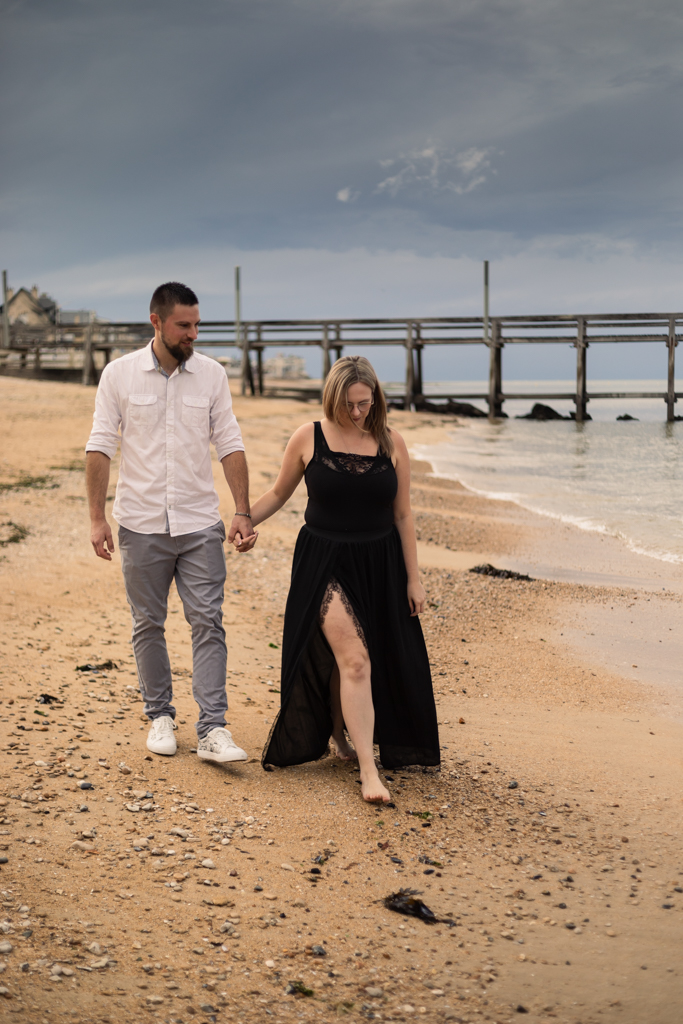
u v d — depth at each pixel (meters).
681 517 12.32
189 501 3.52
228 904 2.53
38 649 5.05
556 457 22.38
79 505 10.32
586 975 2.29
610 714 4.79
